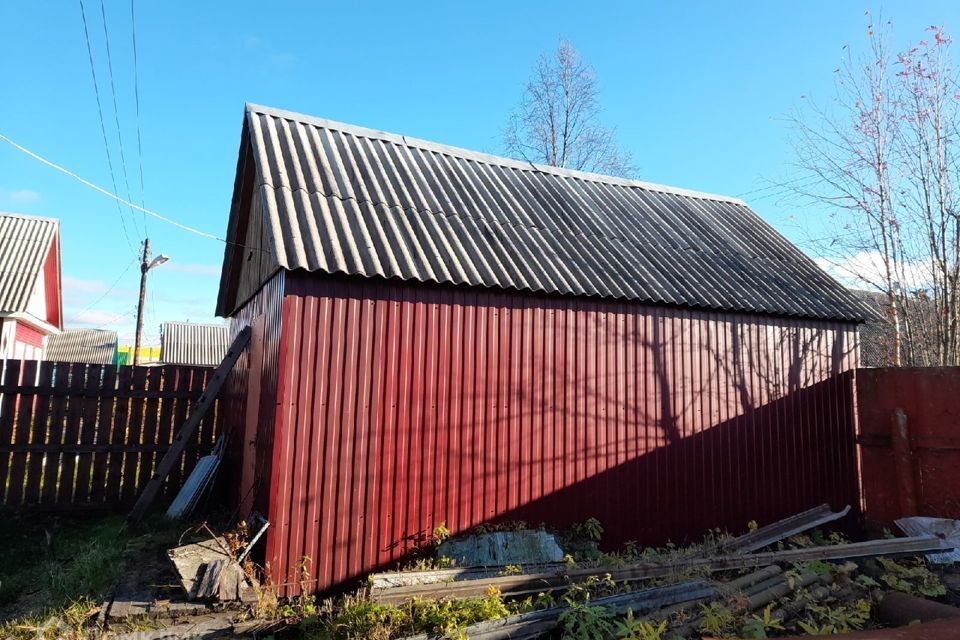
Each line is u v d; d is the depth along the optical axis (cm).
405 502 643
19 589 576
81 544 718
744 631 498
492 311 722
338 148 875
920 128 1202
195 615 497
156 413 930
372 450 632
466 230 803
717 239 1089
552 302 763
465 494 678
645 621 491
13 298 1727
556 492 733
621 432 788
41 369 867
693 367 853
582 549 717
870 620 564
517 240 833
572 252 858
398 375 655
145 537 700
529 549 664
